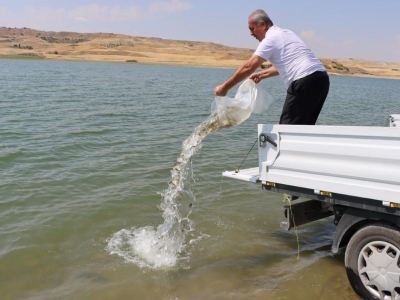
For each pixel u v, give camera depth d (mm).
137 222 6699
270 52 5094
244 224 6734
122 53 170625
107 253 5715
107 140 12242
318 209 5254
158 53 174875
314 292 4742
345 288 4781
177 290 4848
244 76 5094
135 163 9852
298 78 5094
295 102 5188
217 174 9297
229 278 5113
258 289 4844
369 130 3932
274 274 5195
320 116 20531
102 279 5070
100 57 154750
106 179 8617
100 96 25109
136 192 7914
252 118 18641
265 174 4836
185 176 6141
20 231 6227
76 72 58406
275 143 4707
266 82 52594
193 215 7027
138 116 17422
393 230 4008
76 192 7836
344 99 33031
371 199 4020
